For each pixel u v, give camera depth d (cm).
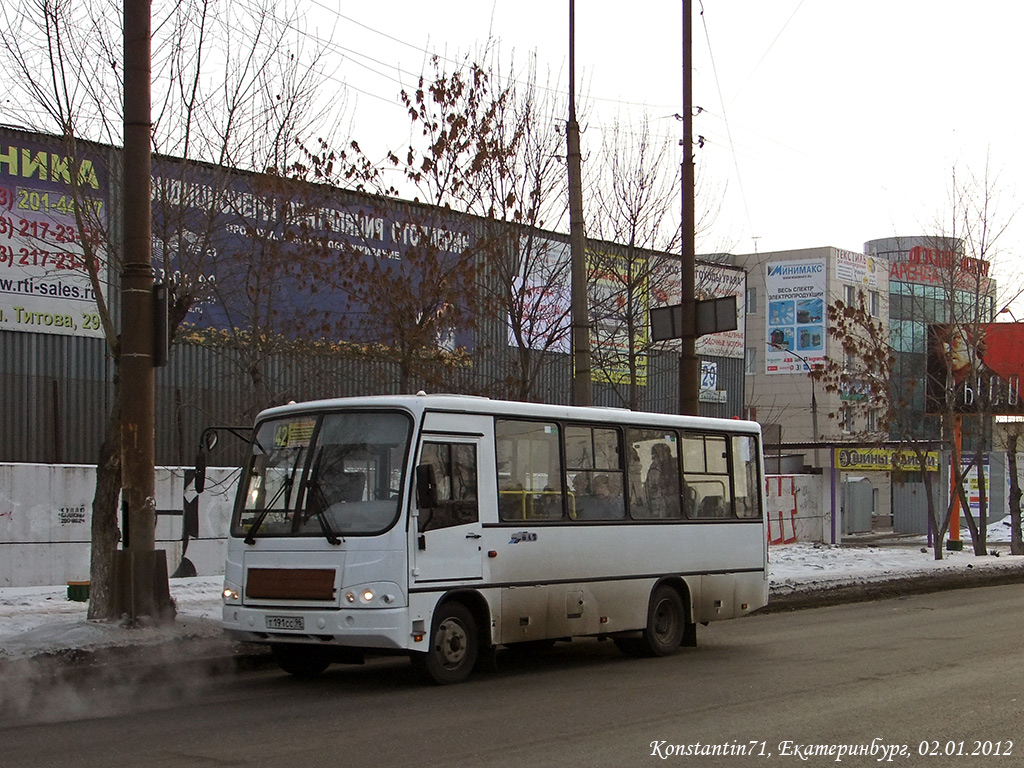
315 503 1095
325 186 1731
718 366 3672
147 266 1260
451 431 1124
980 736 838
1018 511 3306
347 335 2050
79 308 2231
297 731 866
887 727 871
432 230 1777
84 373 2245
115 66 1395
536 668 1262
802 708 959
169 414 2336
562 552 1233
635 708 967
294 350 1858
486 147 1800
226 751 791
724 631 1656
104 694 1048
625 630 1309
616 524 1308
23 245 1995
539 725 888
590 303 2272
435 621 1095
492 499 1159
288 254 1719
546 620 1208
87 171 1488
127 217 1250
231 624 1119
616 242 2250
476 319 1930
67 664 1122
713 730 862
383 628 1044
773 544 3362
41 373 2186
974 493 4409
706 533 1444
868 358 3244
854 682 1107
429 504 1054
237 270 1794
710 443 1481
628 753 781
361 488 1090
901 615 1836
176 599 1543
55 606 1495
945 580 2442
